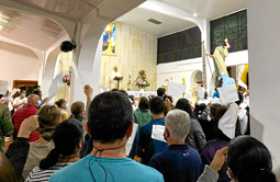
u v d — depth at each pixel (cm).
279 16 171
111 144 86
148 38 1523
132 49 1440
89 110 89
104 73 1326
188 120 169
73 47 578
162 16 1281
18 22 696
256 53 183
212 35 1273
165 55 1512
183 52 1411
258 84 180
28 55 1088
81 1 482
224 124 193
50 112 193
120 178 80
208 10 1190
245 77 1118
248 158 91
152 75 1521
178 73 1413
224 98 205
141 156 243
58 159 133
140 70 1462
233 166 95
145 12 1253
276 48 171
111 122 84
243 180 91
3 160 53
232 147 98
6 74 1053
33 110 342
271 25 175
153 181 83
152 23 1389
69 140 133
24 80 1075
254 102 181
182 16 1198
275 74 170
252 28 187
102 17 521
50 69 974
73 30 591
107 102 87
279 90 167
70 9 530
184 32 1423
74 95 563
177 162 160
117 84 1320
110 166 82
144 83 1381
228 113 196
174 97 337
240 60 1140
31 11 536
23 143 234
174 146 166
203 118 279
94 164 83
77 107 291
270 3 177
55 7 527
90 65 577
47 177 127
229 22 1212
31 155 186
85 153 198
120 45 1394
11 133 316
